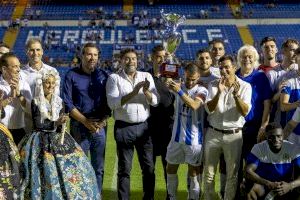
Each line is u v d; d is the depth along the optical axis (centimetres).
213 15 3672
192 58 3097
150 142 654
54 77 596
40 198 550
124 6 3866
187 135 634
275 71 677
